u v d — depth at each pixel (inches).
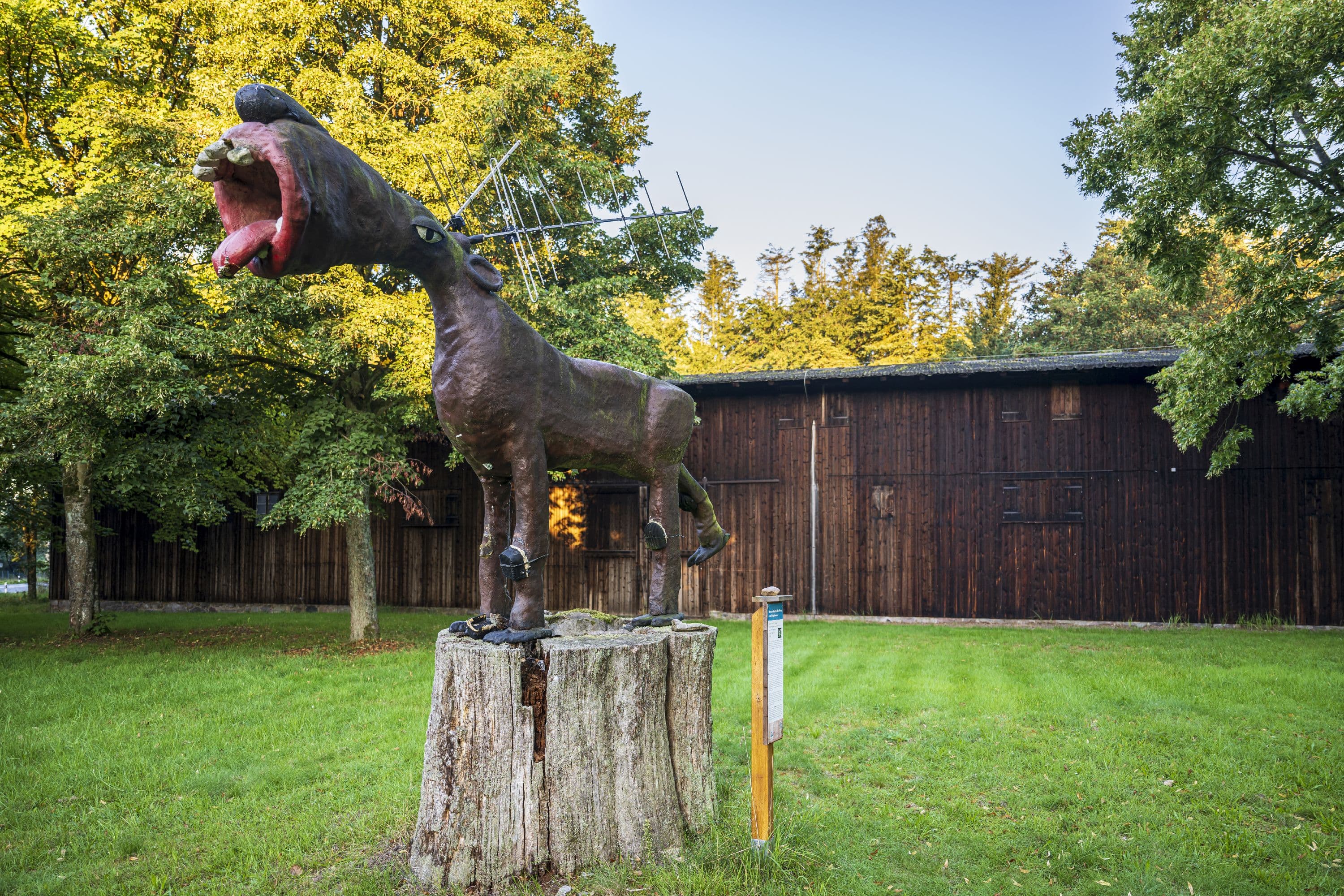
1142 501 524.7
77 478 501.7
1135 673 328.8
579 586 616.4
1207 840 160.4
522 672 142.2
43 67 489.1
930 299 1534.2
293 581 691.4
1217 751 215.9
